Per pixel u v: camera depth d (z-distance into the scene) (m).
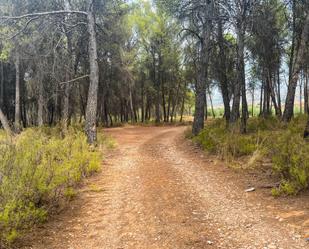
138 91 46.19
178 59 36.66
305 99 29.39
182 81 43.06
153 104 53.50
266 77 26.59
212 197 7.14
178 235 5.27
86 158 10.05
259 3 15.98
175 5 17.72
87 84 30.73
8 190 5.29
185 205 6.68
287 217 5.72
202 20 18.05
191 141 16.58
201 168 10.10
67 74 18.81
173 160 11.80
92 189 7.98
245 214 6.03
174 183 8.41
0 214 4.71
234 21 15.51
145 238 5.22
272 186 7.46
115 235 5.36
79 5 17.98
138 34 36.66
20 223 5.07
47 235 5.35
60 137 14.93
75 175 8.24
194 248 4.82
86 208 6.64
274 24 20.16
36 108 35.41
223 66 22.66
